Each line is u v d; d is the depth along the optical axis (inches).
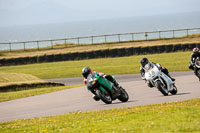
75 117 1187.9
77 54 5708.7
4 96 2481.5
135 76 3474.4
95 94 1503.4
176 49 5570.9
